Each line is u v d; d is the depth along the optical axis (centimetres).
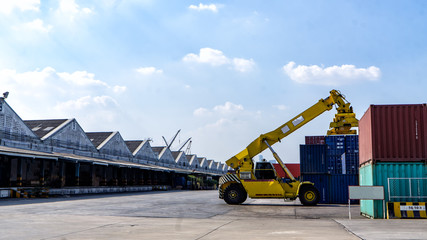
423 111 1491
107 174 4825
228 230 1087
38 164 3597
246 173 2288
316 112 2344
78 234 992
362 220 1397
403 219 1423
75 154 4119
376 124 1507
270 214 1711
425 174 1459
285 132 2334
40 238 916
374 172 1491
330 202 2559
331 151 3156
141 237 934
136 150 5922
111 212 1733
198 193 4412
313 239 892
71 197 3095
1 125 3088
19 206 2002
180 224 1255
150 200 2738
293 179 2272
